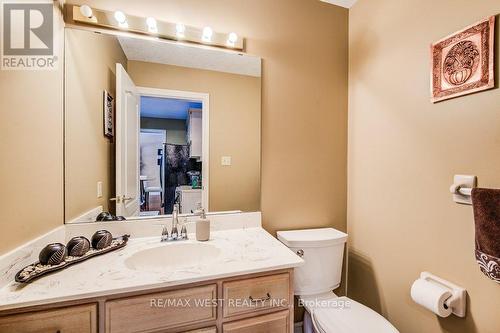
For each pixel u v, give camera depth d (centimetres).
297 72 162
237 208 151
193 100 146
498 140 92
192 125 147
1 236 77
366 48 158
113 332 80
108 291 78
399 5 134
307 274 141
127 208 136
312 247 141
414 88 125
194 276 88
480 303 97
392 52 138
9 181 81
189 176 146
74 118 122
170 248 121
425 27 119
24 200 88
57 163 112
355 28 168
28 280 79
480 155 97
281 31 158
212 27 143
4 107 80
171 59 142
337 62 172
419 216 122
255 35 153
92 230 125
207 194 148
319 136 168
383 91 144
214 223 146
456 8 105
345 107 174
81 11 120
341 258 149
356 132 166
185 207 145
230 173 151
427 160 118
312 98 166
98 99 129
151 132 141
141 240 127
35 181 95
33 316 73
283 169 160
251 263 100
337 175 173
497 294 92
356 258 167
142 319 83
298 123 163
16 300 72
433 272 115
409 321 128
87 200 126
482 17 96
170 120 144
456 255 105
